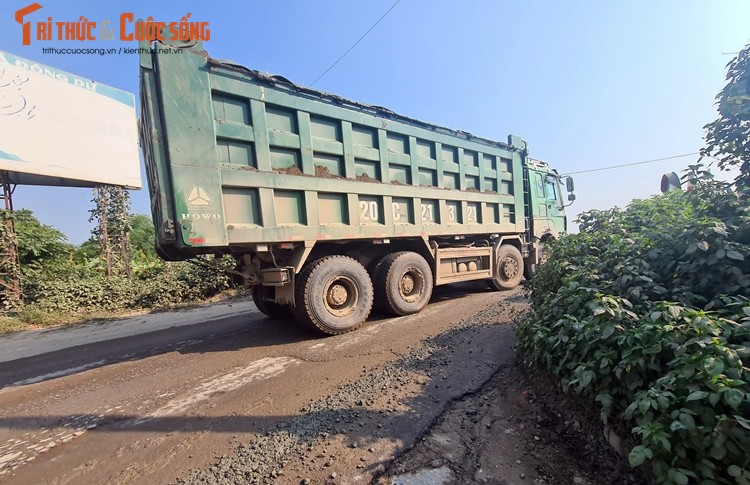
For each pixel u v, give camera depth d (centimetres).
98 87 959
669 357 189
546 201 896
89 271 1050
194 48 393
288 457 219
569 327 237
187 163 383
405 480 195
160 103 377
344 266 500
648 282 249
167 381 360
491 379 317
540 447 218
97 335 615
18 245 895
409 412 264
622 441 195
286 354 420
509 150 773
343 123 506
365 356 391
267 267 488
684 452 147
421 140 604
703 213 282
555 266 363
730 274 228
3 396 350
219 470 211
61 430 273
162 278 934
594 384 209
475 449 220
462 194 661
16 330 695
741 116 279
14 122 799
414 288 598
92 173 939
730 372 152
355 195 516
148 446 244
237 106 423
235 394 317
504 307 567
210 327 609
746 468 140
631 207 441
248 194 429
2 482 214
